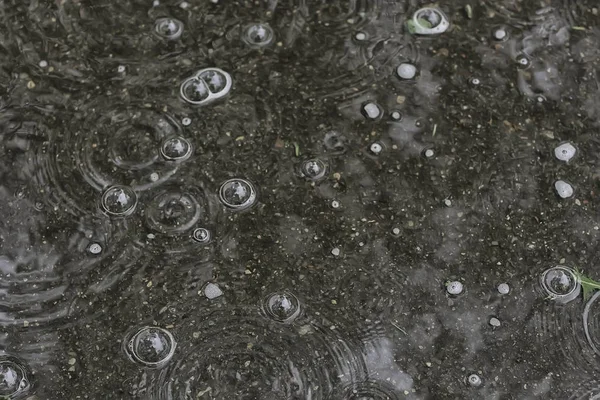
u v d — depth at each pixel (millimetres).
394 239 720
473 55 766
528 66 763
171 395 688
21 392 688
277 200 726
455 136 743
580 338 705
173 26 763
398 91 753
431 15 774
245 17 767
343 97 750
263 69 755
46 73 749
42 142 732
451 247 719
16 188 724
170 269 711
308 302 706
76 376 691
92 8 765
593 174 737
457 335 704
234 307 704
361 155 737
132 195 723
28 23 759
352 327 703
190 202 724
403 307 708
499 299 710
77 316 701
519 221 726
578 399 694
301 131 741
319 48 763
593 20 778
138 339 696
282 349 697
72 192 723
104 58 754
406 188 730
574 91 758
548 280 714
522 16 777
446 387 694
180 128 739
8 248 713
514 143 742
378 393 691
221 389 689
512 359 700
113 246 714
